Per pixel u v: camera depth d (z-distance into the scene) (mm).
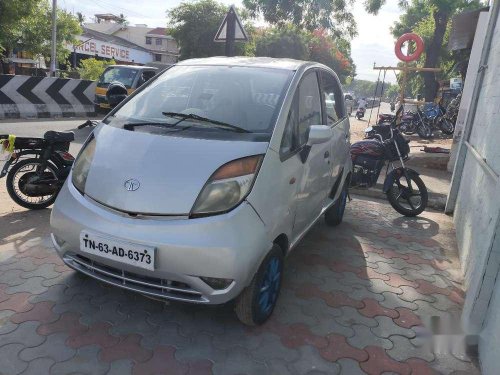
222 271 2451
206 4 29438
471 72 8211
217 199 2518
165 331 2848
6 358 2512
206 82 3482
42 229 4359
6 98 11898
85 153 2988
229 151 2688
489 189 3686
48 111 12773
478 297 2871
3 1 18547
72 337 2730
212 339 2803
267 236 2697
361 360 2719
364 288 3646
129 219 2543
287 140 3061
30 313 2939
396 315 3258
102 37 49500
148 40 65312
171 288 2543
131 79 13289
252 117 3068
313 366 2629
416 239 4934
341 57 35469
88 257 2695
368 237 4867
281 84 3338
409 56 11797
